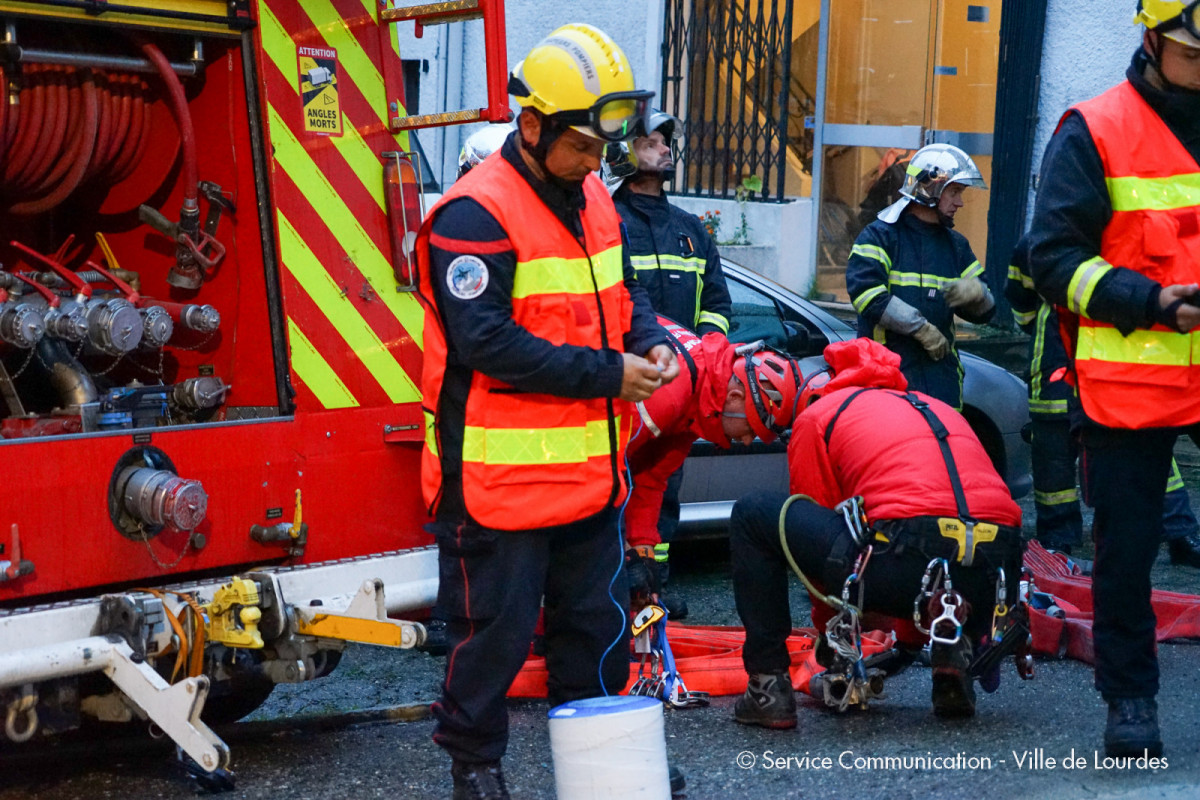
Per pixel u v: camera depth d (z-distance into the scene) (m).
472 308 2.89
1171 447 3.48
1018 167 9.83
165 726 3.04
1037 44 9.69
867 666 4.32
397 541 3.92
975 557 3.57
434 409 3.05
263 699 4.15
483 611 3.02
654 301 4.95
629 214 5.00
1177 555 6.09
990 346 9.73
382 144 3.92
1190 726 3.83
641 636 4.13
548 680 3.31
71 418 3.40
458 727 3.08
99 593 3.36
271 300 3.70
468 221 2.92
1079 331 3.47
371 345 3.86
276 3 3.69
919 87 10.53
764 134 11.36
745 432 3.93
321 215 3.78
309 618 3.37
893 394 3.84
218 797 3.39
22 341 3.35
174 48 3.69
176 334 3.92
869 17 10.77
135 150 3.84
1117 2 9.27
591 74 2.86
